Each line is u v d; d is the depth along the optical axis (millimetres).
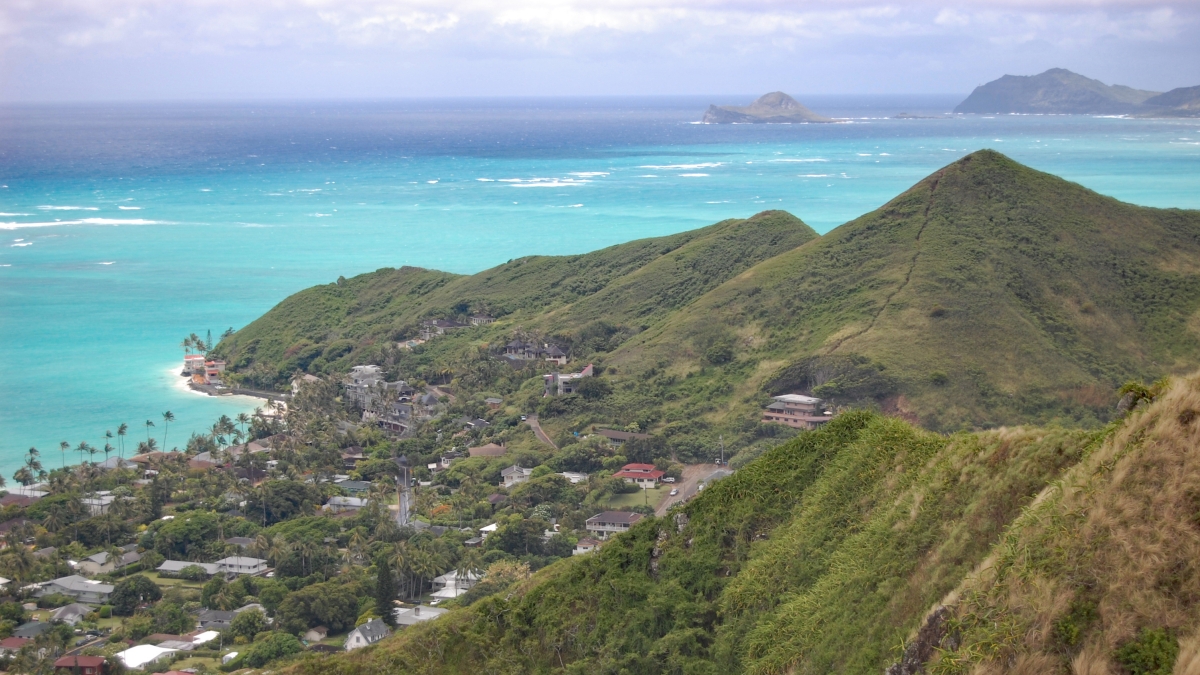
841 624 42562
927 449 49562
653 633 52188
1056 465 39594
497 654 56156
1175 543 29438
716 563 54000
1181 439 31562
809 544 49938
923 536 42719
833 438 56062
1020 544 32906
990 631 30969
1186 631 27766
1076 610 29734
